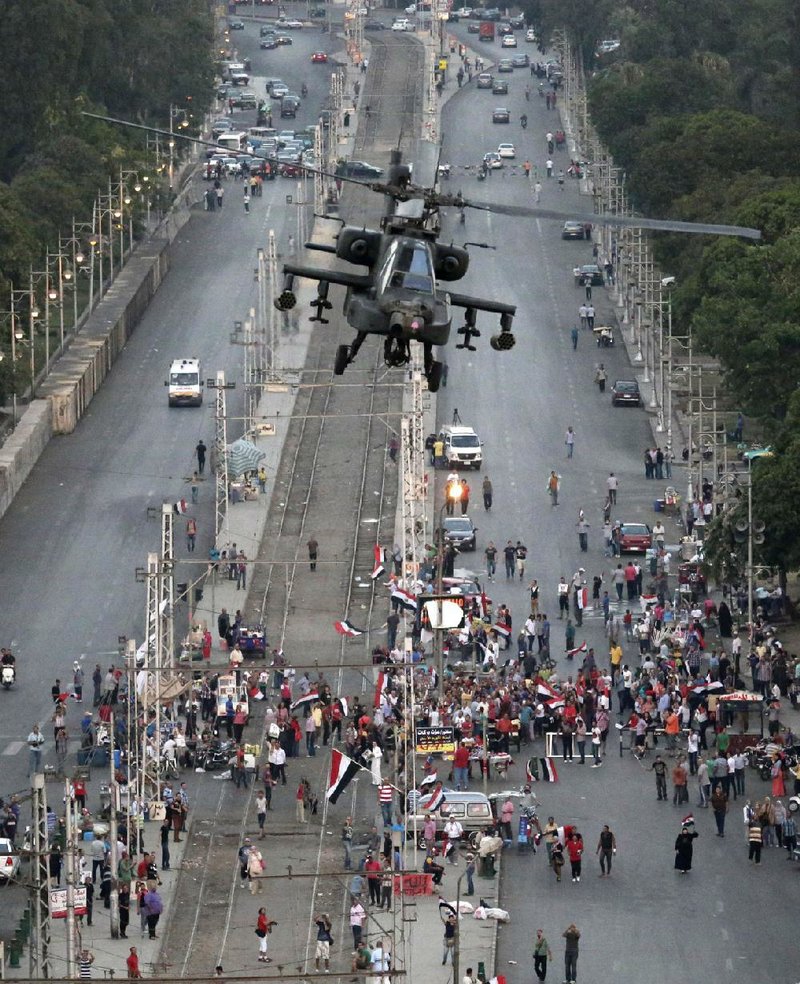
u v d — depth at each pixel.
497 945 167.50
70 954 151.38
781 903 175.25
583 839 188.25
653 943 168.25
